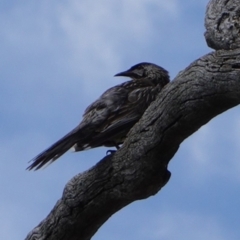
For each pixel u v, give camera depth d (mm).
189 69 9539
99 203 10930
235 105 9391
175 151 10320
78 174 11094
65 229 11328
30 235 11742
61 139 10992
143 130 10227
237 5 10344
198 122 9742
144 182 10500
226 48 10336
